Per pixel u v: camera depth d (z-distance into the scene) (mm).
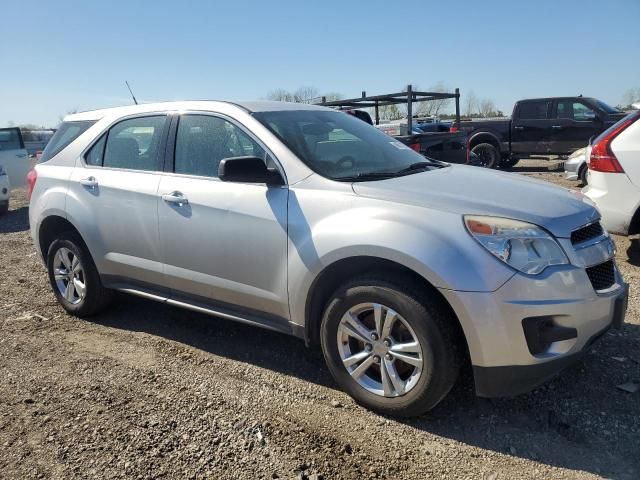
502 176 3709
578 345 2836
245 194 3484
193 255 3752
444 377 2859
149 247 4012
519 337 2713
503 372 2766
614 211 5555
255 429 3029
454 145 11062
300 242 3207
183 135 3977
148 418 3158
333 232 3072
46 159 4879
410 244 2830
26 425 3111
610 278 3133
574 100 14797
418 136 10156
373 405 3137
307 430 3018
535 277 2713
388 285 2939
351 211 3084
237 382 3570
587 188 6008
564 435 2916
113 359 3955
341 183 3240
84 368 3816
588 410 3123
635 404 3158
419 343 2889
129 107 4465
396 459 2766
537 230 2801
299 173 3369
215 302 3777
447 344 2836
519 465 2701
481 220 2812
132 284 4277
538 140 15328
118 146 4367
